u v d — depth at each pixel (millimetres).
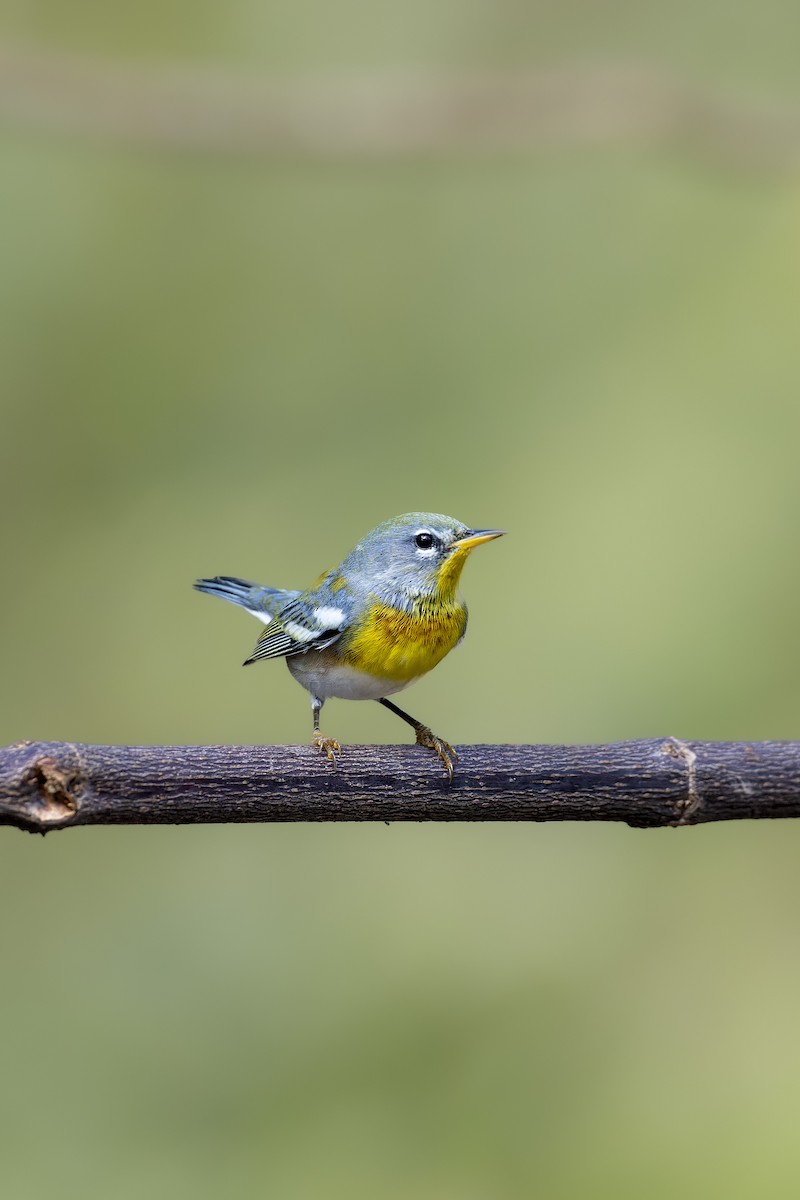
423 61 14609
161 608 13555
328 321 14398
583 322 14070
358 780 6691
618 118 12539
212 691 13273
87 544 13773
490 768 6789
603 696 12383
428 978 11656
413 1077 11117
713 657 12414
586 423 13578
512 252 14398
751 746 6887
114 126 12516
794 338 13445
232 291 14398
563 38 14656
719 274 13883
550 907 12000
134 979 11766
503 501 13383
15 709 13188
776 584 12562
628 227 14266
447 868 12273
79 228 14094
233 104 12625
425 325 14336
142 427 14125
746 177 12945
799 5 14500
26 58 12516
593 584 12828
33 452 13883
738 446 13164
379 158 12891
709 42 14531
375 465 13844
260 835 12430
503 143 12719
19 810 6285
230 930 11992
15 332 13930
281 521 13758
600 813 6824
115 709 13242
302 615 8906
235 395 14258
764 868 11883
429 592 8672
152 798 6461
